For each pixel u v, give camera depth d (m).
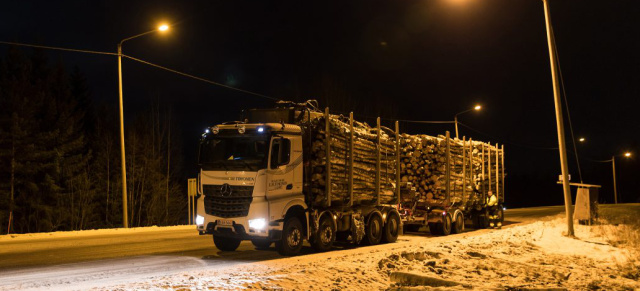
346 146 15.77
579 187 24.62
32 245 15.90
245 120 15.41
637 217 30.80
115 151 53.41
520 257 13.80
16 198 44.94
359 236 16.19
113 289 8.61
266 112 15.41
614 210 41.12
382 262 11.50
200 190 13.83
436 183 20.97
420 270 11.05
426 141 21.33
